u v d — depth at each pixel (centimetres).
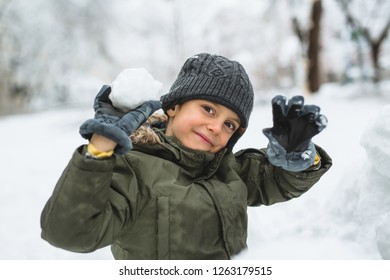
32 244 300
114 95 129
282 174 173
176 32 1730
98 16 1642
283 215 275
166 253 141
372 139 180
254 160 181
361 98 1065
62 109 1625
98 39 1675
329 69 1845
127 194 138
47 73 1670
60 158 689
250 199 182
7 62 1639
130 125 124
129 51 1844
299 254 171
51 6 1566
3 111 1750
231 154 175
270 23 1633
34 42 1585
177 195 145
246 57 1628
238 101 158
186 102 159
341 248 180
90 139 123
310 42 1273
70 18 1598
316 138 559
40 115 1489
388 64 1678
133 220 142
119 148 122
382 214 187
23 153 768
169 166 151
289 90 1527
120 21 1742
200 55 168
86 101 1741
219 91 155
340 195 224
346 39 1659
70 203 120
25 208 410
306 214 271
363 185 197
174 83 171
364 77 1483
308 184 170
